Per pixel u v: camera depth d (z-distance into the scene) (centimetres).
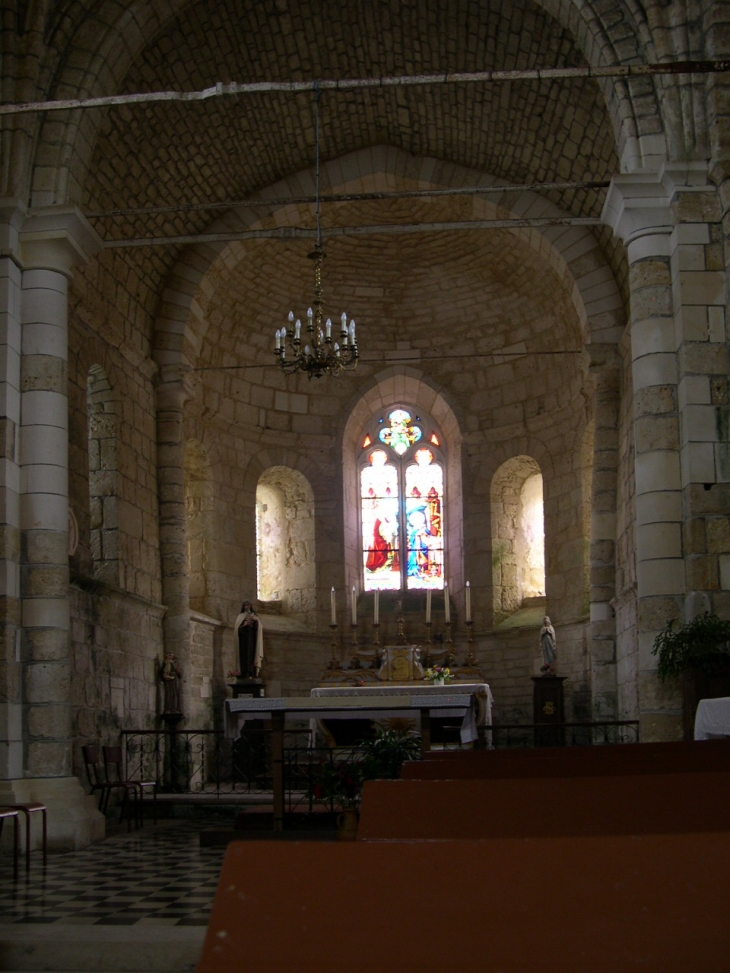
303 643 2372
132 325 1945
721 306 1391
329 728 1927
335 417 2495
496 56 1770
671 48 1421
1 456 1371
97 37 1489
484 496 2422
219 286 2161
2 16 1442
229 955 273
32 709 1349
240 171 2041
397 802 492
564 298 2258
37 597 1376
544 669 2042
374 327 2503
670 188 1416
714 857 284
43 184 1457
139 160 1795
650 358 1415
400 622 2194
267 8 1716
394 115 2008
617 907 278
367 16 1759
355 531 2539
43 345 1431
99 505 1798
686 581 1360
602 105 1711
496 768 686
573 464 2275
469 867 285
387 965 271
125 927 772
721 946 270
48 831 1285
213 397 2295
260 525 2508
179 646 1970
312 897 281
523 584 2434
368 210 2230
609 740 1980
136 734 1748
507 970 269
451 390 2472
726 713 976
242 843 290
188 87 1789
